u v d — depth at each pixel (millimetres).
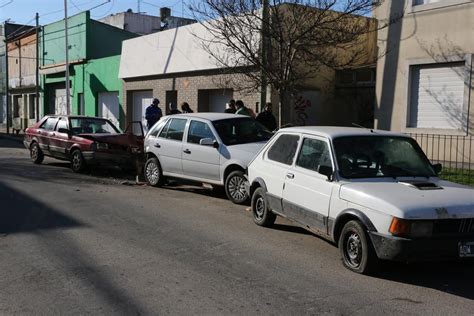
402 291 5332
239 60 14469
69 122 15469
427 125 12844
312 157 6938
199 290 5219
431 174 6613
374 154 6602
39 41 34094
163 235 7508
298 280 5586
